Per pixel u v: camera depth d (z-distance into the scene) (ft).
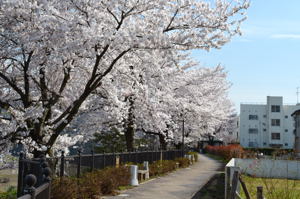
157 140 114.11
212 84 108.78
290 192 33.60
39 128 41.63
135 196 40.78
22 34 37.32
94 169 43.78
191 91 92.07
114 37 35.35
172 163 82.43
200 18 40.42
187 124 112.78
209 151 217.77
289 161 73.26
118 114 50.93
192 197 41.81
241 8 40.52
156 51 45.16
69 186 32.94
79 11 37.99
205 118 110.22
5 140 41.14
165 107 75.82
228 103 175.83
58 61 38.63
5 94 48.11
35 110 39.45
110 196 40.24
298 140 192.75
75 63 44.86
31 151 40.78
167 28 41.06
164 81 57.41
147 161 64.28
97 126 58.70
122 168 49.75
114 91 47.42
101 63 44.52
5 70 44.60
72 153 67.46
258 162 73.00
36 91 48.96
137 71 48.42
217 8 40.47
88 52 38.70
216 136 229.04
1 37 39.55
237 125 295.07
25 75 41.63
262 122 274.98
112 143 84.89
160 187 50.16
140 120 67.92
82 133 58.23
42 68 41.52
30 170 26.81
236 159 73.20
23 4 34.63
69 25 35.53
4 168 41.14
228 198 34.14
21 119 38.99
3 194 34.47
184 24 40.81
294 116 206.28
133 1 38.55
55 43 36.55
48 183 18.11
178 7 39.70
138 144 98.53
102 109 54.29
